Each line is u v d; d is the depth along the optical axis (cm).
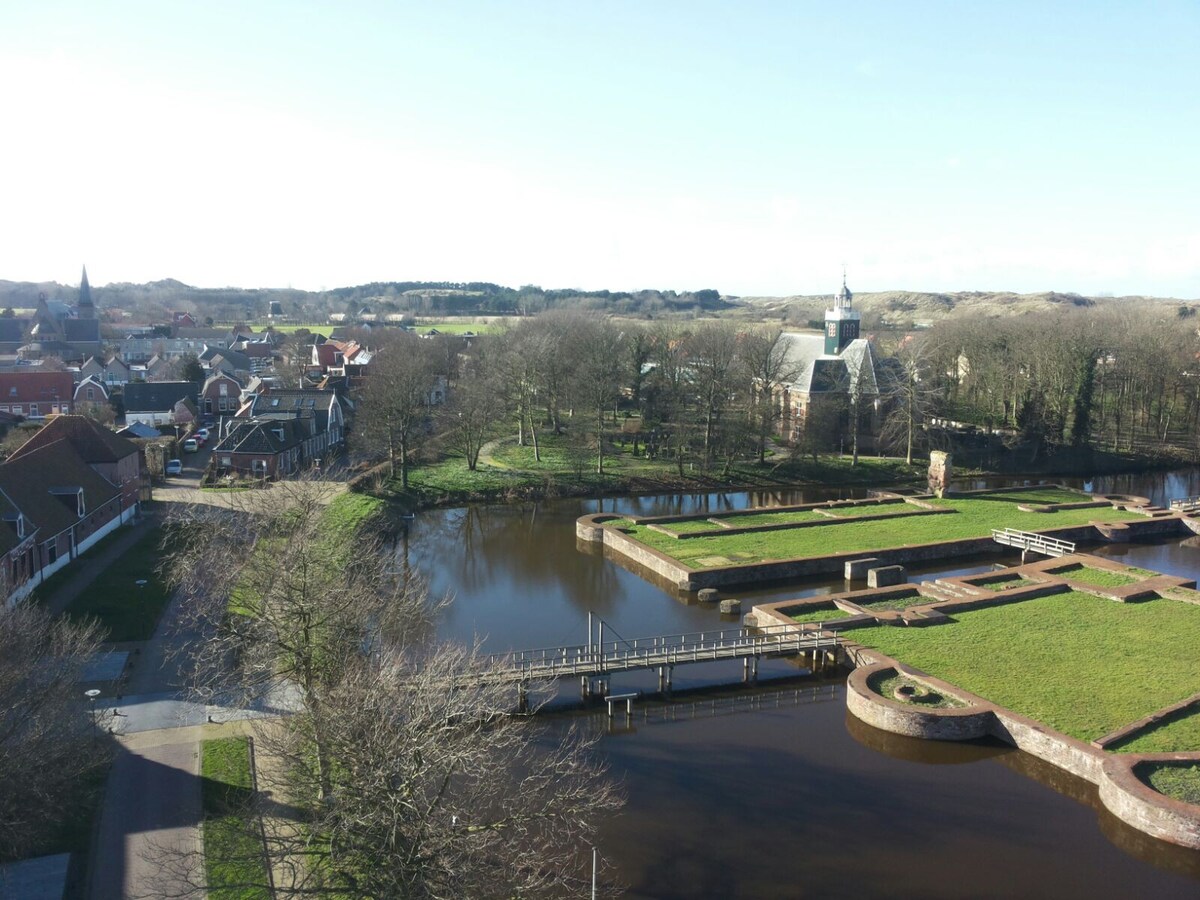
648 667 4734
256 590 4012
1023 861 3297
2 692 3066
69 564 5969
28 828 2841
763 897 3078
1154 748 3862
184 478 9038
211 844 2944
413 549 7650
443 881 2352
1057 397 11381
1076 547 7881
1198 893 3130
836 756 4100
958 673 4706
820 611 5747
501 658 4831
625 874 3197
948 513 8544
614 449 11162
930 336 13450
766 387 10688
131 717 3912
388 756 2466
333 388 12456
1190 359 12719
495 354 12744
